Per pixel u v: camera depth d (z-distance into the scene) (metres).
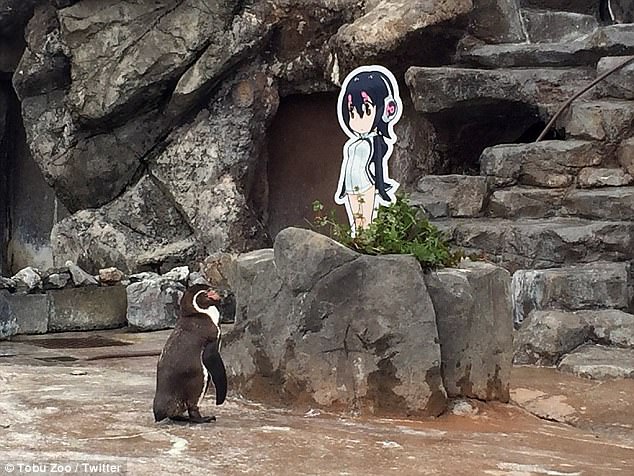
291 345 5.64
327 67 11.75
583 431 5.58
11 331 10.22
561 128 10.20
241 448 4.59
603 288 8.02
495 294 5.89
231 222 12.18
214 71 11.97
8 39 13.66
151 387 6.43
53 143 12.99
